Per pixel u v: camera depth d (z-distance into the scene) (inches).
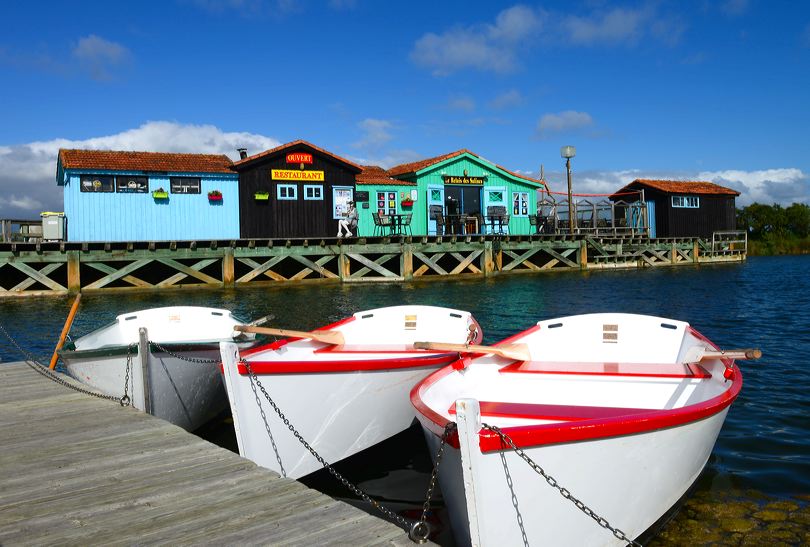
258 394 198.7
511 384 218.8
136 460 175.2
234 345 197.0
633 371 216.1
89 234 834.8
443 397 194.4
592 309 631.2
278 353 257.9
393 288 834.8
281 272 971.9
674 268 1301.7
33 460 176.2
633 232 1321.4
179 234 880.3
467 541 142.6
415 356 241.3
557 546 137.0
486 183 1105.4
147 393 237.9
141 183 860.0
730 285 897.5
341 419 221.8
